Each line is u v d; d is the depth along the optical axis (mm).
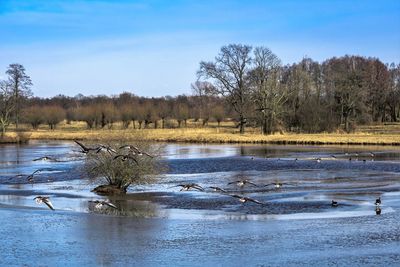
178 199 37938
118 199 38156
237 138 97500
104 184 42094
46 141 105188
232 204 35906
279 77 107250
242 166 59125
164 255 24078
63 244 25922
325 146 85875
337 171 53875
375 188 42469
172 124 154375
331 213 32781
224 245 25594
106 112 140000
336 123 110750
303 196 38750
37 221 30750
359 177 49188
